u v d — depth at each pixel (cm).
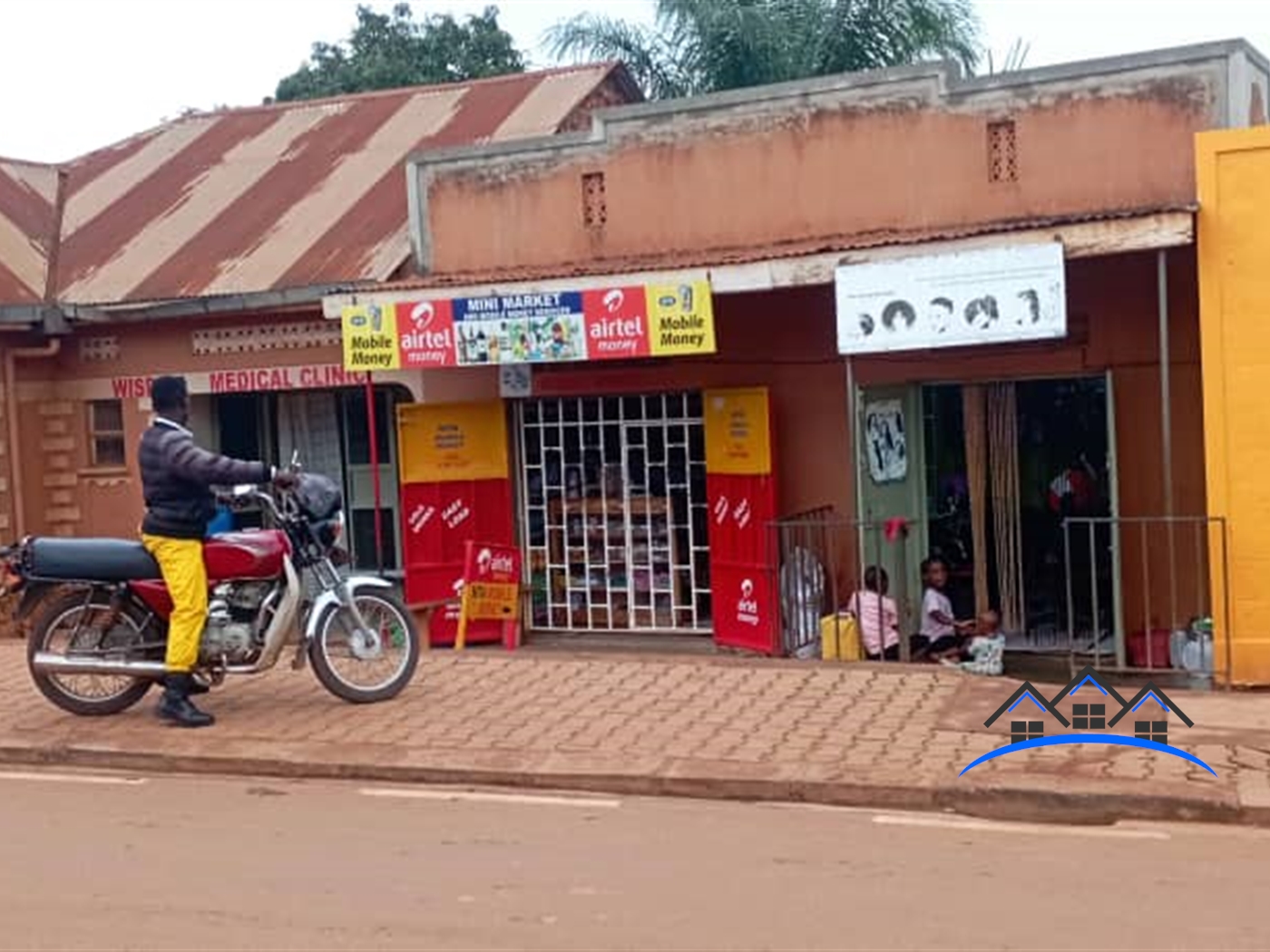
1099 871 580
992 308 952
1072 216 1028
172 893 565
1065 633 1195
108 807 705
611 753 754
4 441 1370
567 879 576
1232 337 904
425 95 1672
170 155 1666
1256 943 494
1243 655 907
